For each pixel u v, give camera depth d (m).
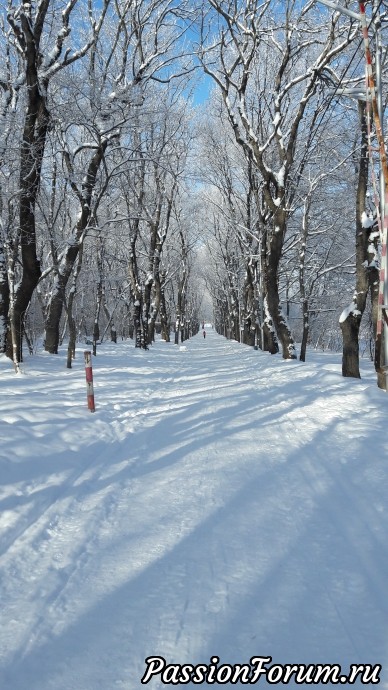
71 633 2.75
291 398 9.73
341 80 13.98
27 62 13.79
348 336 11.96
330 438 6.66
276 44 16.92
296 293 30.25
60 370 14.91
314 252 24.75
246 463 5.75
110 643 2.66
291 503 4.52
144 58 19.52
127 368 16.66
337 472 5.30
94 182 17.22
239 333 40.56
